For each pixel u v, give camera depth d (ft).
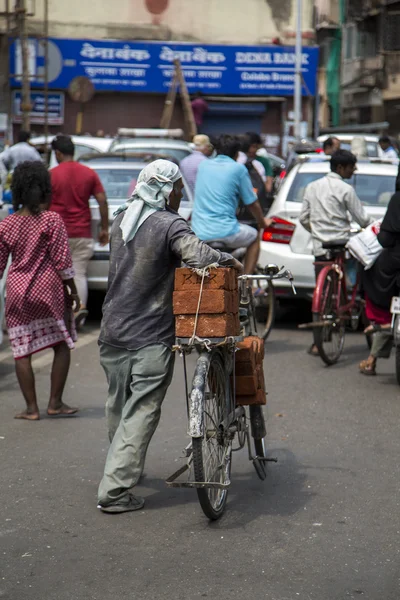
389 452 30.12
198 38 144.15
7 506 24.81
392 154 100.37
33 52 136.67
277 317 59.06
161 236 23.79
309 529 23.24
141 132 100.68
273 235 52.34
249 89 145.79
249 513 24.41
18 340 33.12
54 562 21.07
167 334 24.21
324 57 217.97
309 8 145.59
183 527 23.32
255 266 46.37
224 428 24.21
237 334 24.09
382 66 208.74
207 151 61.67
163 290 24.17
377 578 20.24
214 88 145.18
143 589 19.61
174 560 21.18
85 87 116.57
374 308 39.78
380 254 38.83
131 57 142.31
